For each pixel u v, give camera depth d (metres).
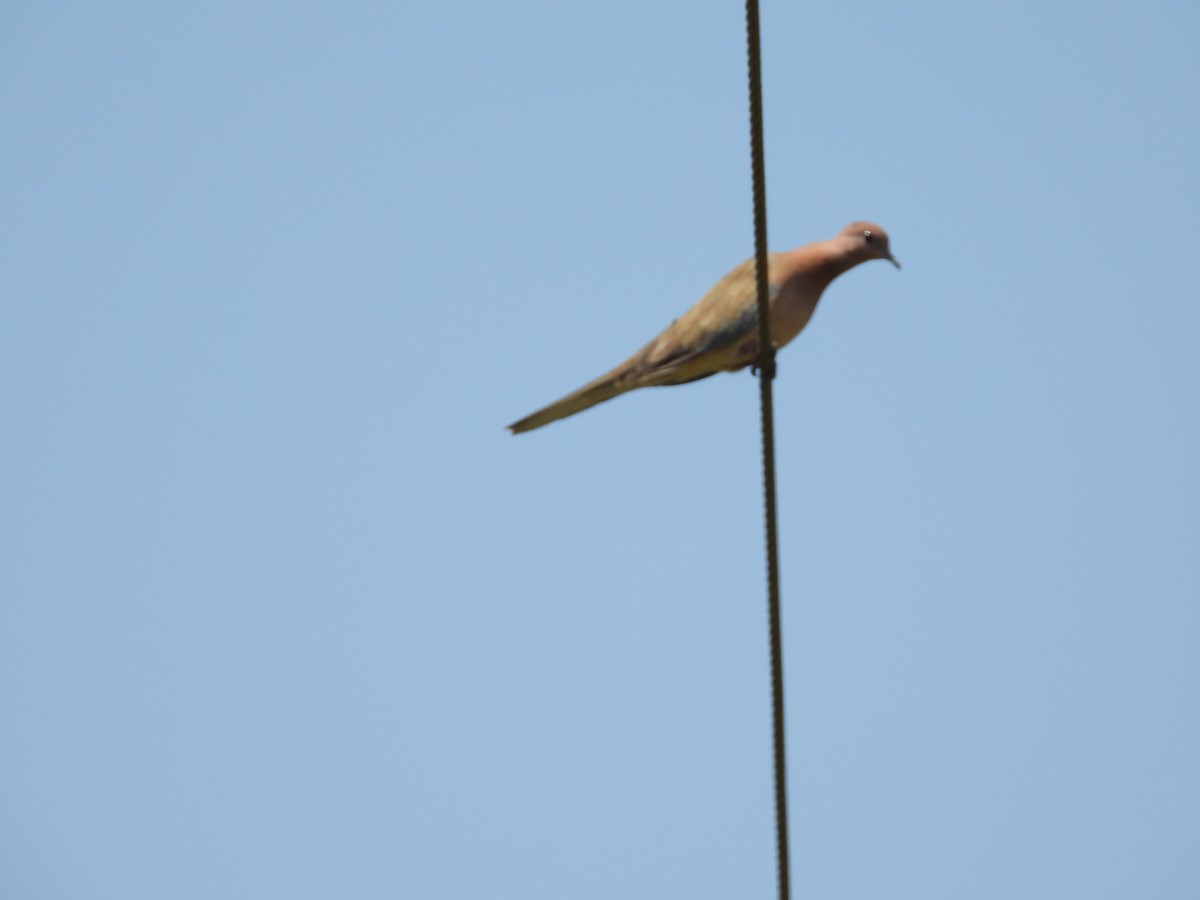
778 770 10.74
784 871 10.80
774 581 10.82
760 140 10.43
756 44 10.23
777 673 10.76
